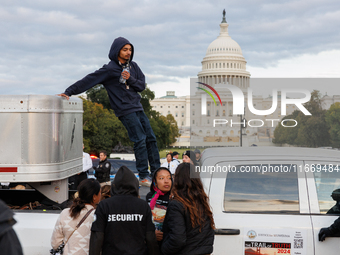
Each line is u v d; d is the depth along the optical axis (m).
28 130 4.30
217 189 3.85
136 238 3.34
